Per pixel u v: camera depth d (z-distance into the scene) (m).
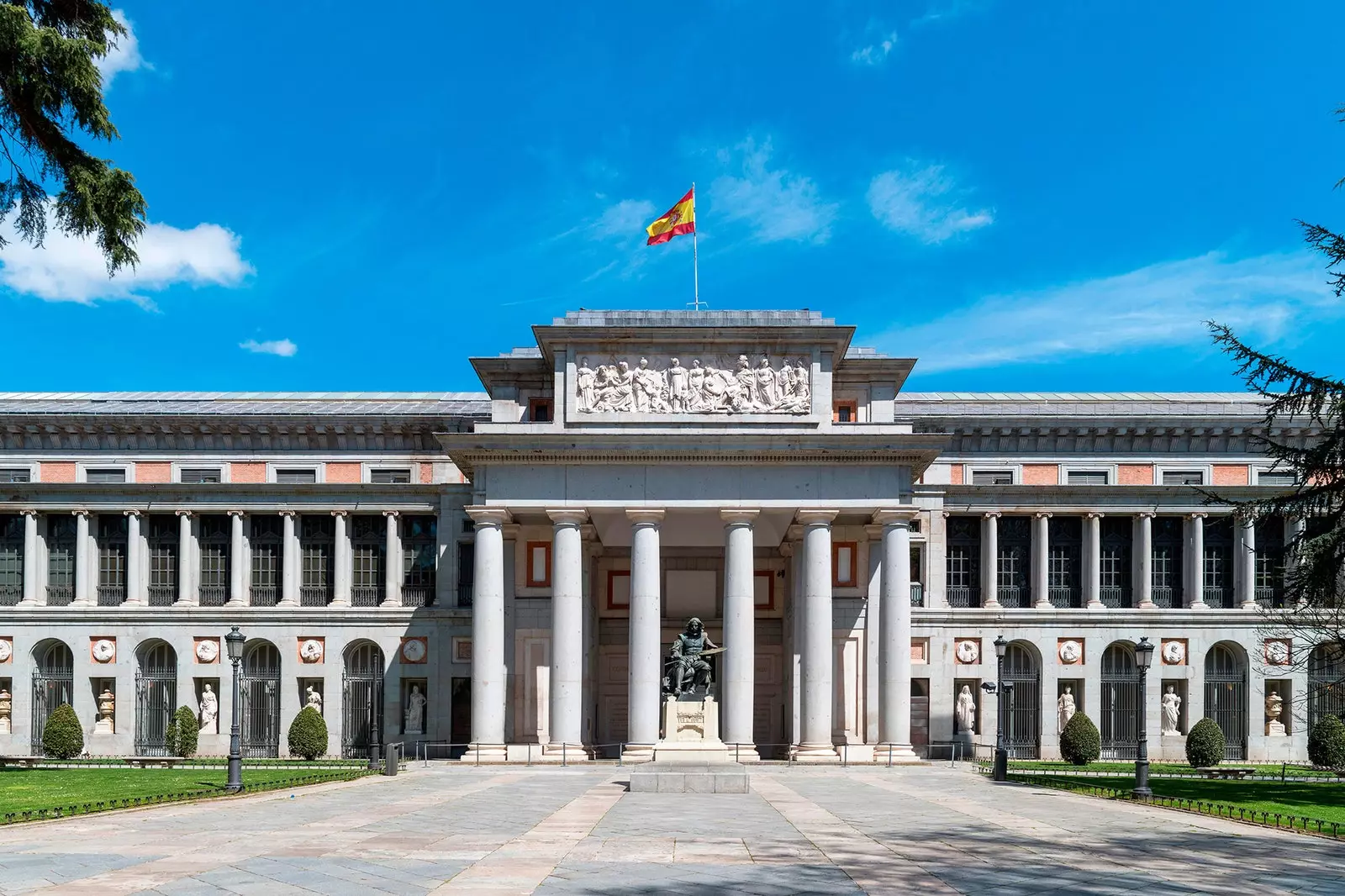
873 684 66.69
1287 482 76.06
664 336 63.97
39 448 77.12
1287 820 31.88
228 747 72.81
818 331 63.69
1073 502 74.62
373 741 53.69
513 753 62.25
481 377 68.31
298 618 73.94
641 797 39.22
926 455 62.44
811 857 23.52
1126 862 23.61
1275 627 68.19
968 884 20.39
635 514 62.97
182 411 80.06
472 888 19.28
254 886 19.11
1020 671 75.06
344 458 77.25
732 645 61.94
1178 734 73.56
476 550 63.72
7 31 38.75
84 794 36.62
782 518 67.00
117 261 44.62
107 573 75.81
